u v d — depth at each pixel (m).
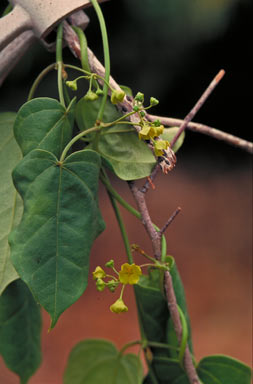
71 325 2.34
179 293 0.63
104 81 0.58
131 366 0.69
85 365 0.70
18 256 0.56
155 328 0.64
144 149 0.60
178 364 0.64
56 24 0.59
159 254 0.60
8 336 0.68
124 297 2.50
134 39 3.18
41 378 2.03
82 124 0.61
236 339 2.32
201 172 4.00
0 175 0.61
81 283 0.57
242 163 4.08
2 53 0.60
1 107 3.18
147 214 0.60
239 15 3.34
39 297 0.56
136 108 0.57
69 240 0.56
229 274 2.85
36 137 0.57
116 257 2.96
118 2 2.96
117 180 3.64
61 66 0.59
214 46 3.50
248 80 3.78
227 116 3.99
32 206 0.56
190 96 3.79
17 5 0.60
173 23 2.99
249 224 3.36
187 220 3.41
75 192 0.57
